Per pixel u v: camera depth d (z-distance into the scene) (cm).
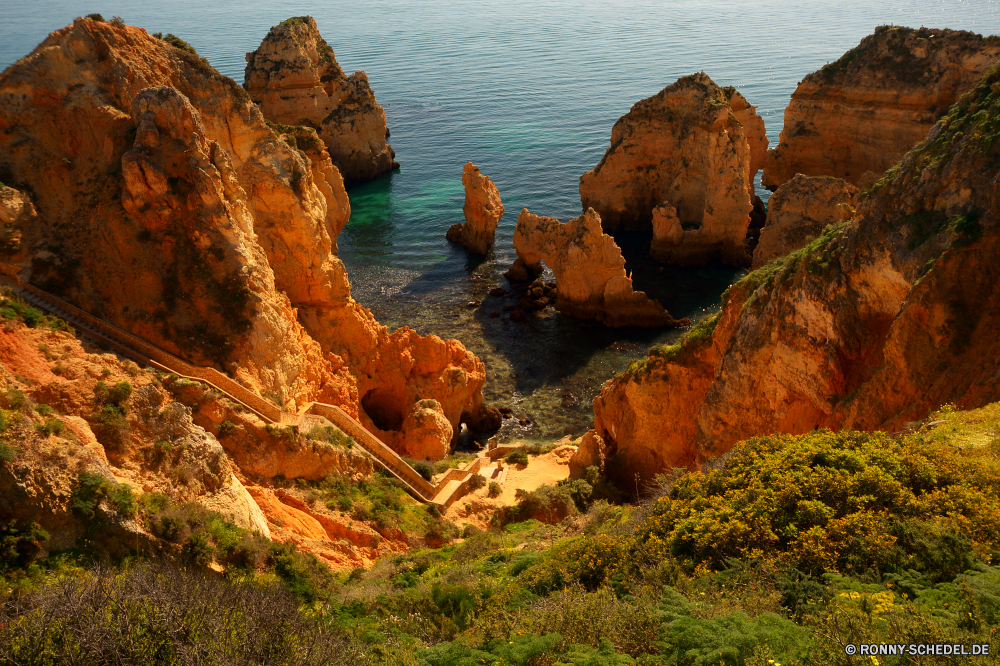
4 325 2486
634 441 3594
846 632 1025
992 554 1229
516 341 5591
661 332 5650
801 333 2678
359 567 2420
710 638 1081
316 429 3139
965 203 2241
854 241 2553
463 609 1650
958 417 1853
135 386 2552
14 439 1733
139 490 2019
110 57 3447
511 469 3944
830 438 1700
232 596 1409
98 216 3189
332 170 6191
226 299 3167
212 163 3341
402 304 6225
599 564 1584
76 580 1392
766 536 1402
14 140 3253
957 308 2155
